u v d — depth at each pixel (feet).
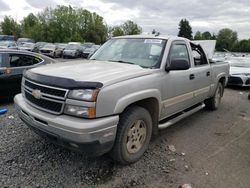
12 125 16.53
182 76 15.16
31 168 11.47
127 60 14.58
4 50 22.66
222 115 21.50
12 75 22.65
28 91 11.85
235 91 34.35
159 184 10.87
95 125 9.77
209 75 19.27
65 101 10.12
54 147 13.50
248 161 13.23
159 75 13.19
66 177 10.96
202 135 16.63
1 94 22.18
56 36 225.97
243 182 11.27
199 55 18.78
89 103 9.82
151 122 13.09
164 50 14.23
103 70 11.79
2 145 13.50
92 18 246.06
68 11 234.99
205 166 12.53
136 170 11.84
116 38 17.11
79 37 213.87
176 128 17.78
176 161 12.89
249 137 16.63
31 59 24.49
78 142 9.73
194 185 10.91
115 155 11.50
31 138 14.49
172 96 14.49
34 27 225.56
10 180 10.52
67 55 93.81
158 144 14.82
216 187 10.84
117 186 10.59
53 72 11.38
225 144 15.34
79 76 10.63
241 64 41.29
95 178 11.03
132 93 11.30
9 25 245.24
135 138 12.26
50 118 10.32
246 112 22.91
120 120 11.35
